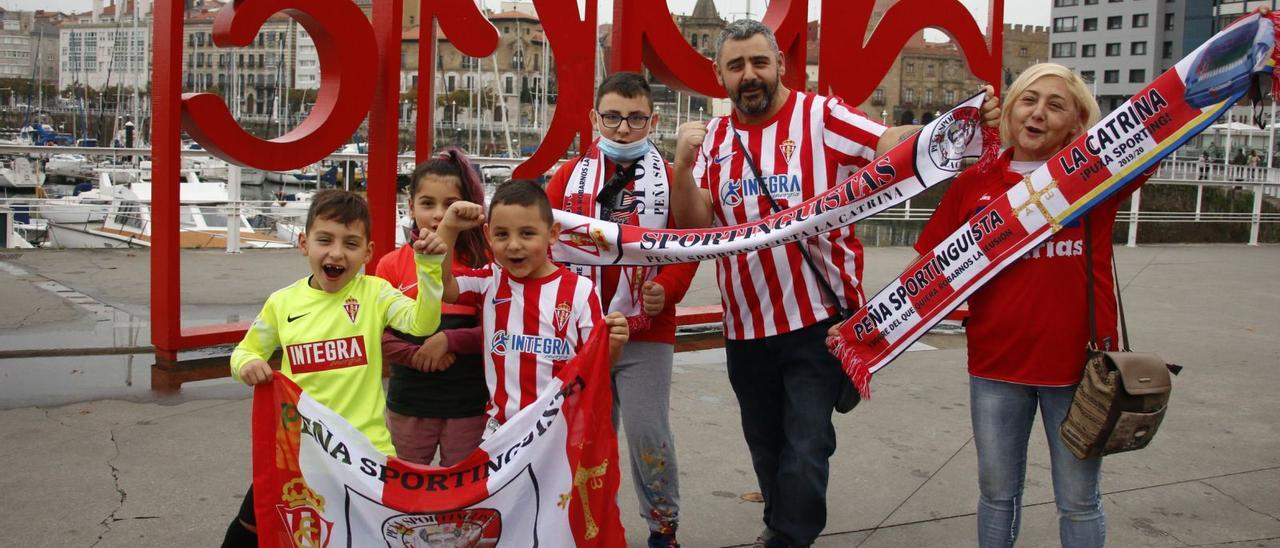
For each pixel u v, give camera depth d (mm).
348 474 2945
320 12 5898
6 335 7160
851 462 5012
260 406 2953
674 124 53156
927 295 3379
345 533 2969
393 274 3420
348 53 6066
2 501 4070
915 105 91188
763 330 3717
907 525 4230
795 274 3658
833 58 7461
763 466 3941
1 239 14867
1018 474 3256
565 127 6785
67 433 4992
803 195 3713
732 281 3775
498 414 3252
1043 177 3160
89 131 76688
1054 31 83375
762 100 3672
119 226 19297
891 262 12820
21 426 5082
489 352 3264
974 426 3316
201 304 8711
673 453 3674
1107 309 3121
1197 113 3035
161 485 4328
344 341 3035
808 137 3719
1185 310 9930
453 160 3494
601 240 3582
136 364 6480
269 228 20188
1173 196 29625
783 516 3604
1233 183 18062
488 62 79562
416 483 2967
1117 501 4520
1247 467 5016
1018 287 3176
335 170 39344
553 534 3047
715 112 28703
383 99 6426
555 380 3070
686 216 3723
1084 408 2943
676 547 3693
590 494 3107
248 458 4723
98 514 3982
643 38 6902
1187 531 4176
